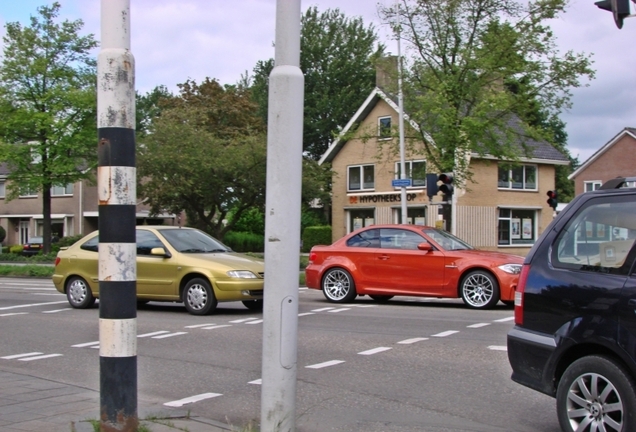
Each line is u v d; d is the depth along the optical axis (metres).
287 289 4.71
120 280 4.86
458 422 6.11
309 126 55.22
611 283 4.91
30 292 19.14
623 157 49.00
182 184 35.28
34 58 37.00
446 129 22.69
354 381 7.64
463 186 24.30
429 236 14.39
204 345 9.98
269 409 4.71
